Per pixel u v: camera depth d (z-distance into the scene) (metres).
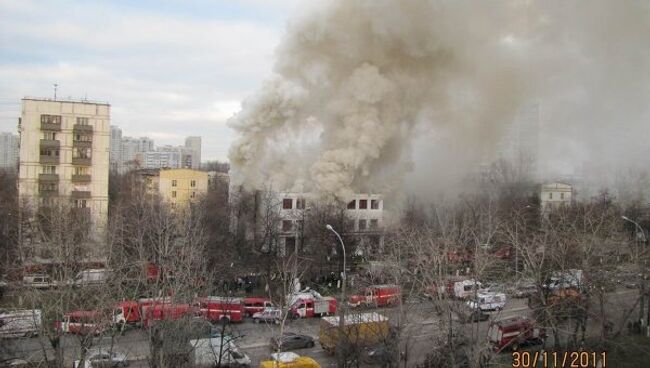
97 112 70.38
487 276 40.78
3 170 103.50
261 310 43.00
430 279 29.23
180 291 28.83
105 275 30.27
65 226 43.12
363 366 29.42
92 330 24.97
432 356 28.95
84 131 69.56
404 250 47.97
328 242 58.09
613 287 37.44
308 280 52.56
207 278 36.03
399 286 31.78
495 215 58.91
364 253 55.53
